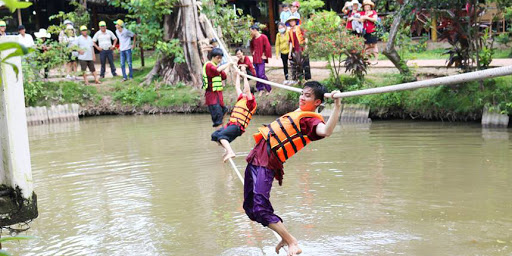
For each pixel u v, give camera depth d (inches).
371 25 596.4
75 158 413.1
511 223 238.5
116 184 332.2
